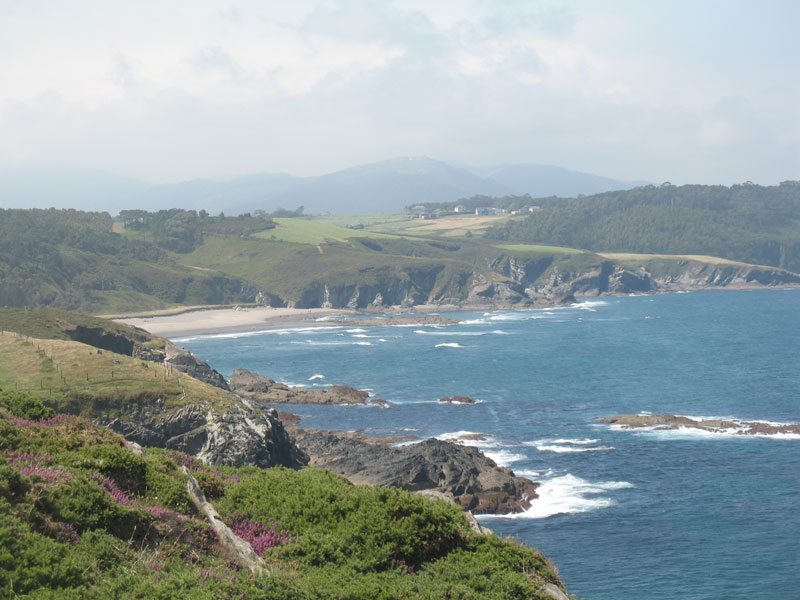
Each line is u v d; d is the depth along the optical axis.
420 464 69.38
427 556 23.97
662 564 53.19
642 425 93.50
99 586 16.33
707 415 101.00
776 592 48.34
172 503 22.58
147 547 19.22
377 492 26.19
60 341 90.12
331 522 24.44
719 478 72.44
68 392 74.75
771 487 69.56
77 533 18.50
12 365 81.75
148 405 75.50
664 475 73.44
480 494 66.50
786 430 89.94
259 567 20.30
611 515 62.91
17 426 25.50
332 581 20.12
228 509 25.92
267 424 75.81
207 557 19.97
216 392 80.56
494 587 21.70
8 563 15.62
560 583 24.31
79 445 24.53
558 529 60.06
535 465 77.19
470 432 92.19
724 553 54.94
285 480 27.84
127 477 23.20
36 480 19.69
